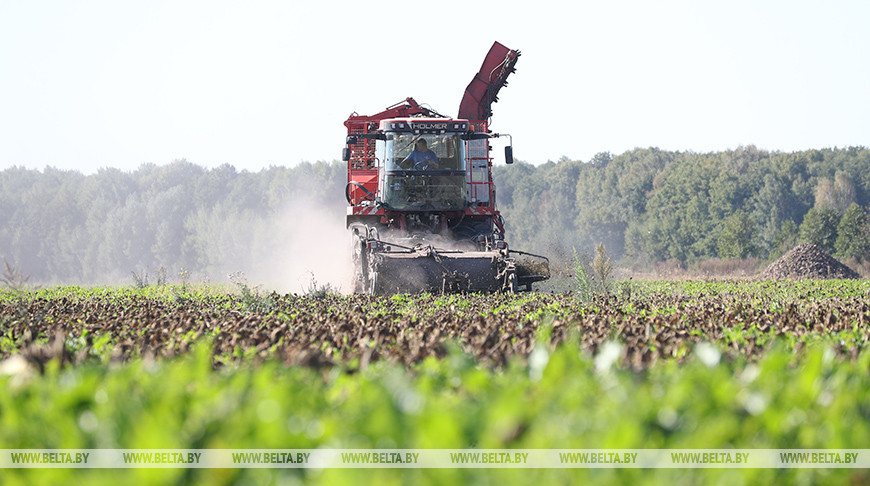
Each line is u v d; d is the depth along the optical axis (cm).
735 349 2045
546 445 895
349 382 1346
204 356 1375
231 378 1370
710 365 1427
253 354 1997
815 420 1044
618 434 866
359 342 2130
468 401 1201
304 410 1094
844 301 4819
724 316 3180
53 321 3378
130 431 974
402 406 1055
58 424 1044
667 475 860
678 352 1864
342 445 934
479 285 5138
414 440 911
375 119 6750
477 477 847
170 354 1872
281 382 1291
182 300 4853
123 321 3130
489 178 6134
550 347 1816
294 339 2253
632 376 1254
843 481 909
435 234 6047
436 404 1055
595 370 1474
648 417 1012
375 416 961
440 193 5925
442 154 5966
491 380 1377
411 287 5075
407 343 2144
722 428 950
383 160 5953
